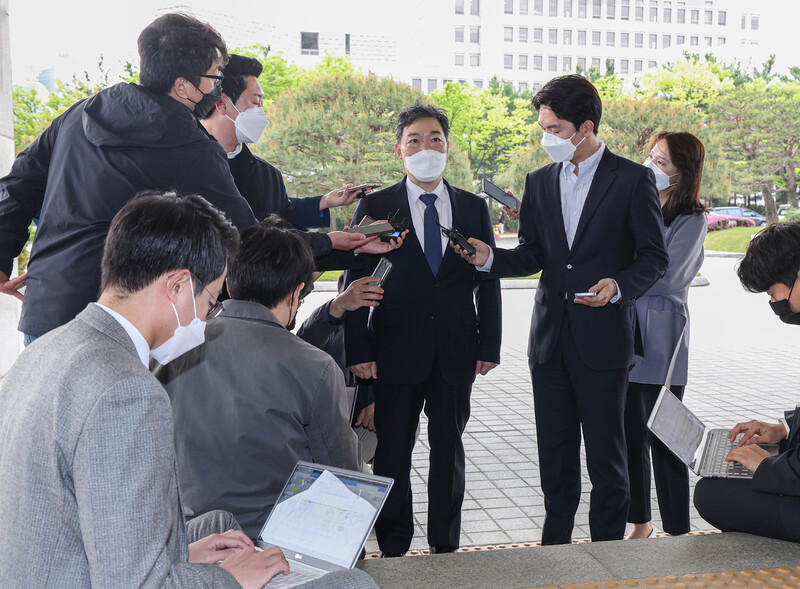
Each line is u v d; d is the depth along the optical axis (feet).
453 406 9.68
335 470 6.19
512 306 45.16
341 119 48.52
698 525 11.82
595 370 9.02
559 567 7.41
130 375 3.96
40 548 3.87
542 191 9.64
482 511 12.47
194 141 7.64
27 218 8.41
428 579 7.21
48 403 3.94
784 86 63.67
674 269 10.42
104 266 4.44
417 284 9.62
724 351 28.07
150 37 7.68
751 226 76.33
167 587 4.05
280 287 6.68
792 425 8.45
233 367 6.31
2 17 20.16
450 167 51.57
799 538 7.62
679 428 8.39
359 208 10.00
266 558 4.94
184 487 6.43
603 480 9.14
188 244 4.38
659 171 10.53
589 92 9.05
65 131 7.82
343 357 10.68
